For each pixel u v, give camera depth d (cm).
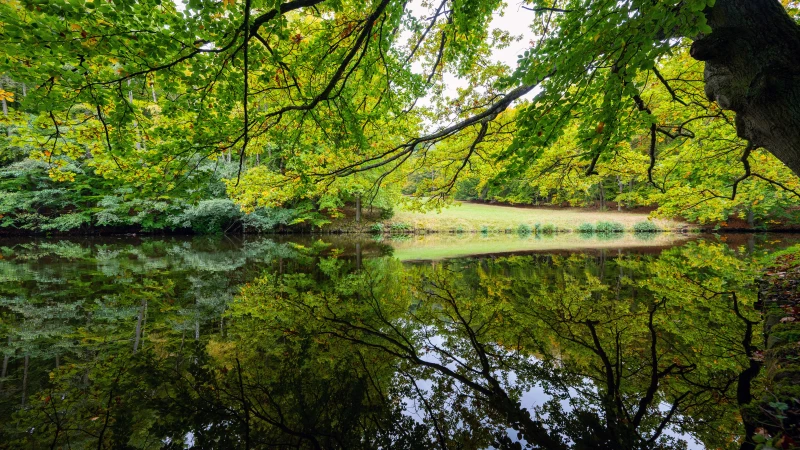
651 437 188
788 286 439
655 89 579
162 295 518
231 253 1103
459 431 198
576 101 269
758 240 1404
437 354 308
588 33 217
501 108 442
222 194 2019
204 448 184
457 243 1552
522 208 3145
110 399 233
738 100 245
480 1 402
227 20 265
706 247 1138
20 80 276
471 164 658
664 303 445
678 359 280
